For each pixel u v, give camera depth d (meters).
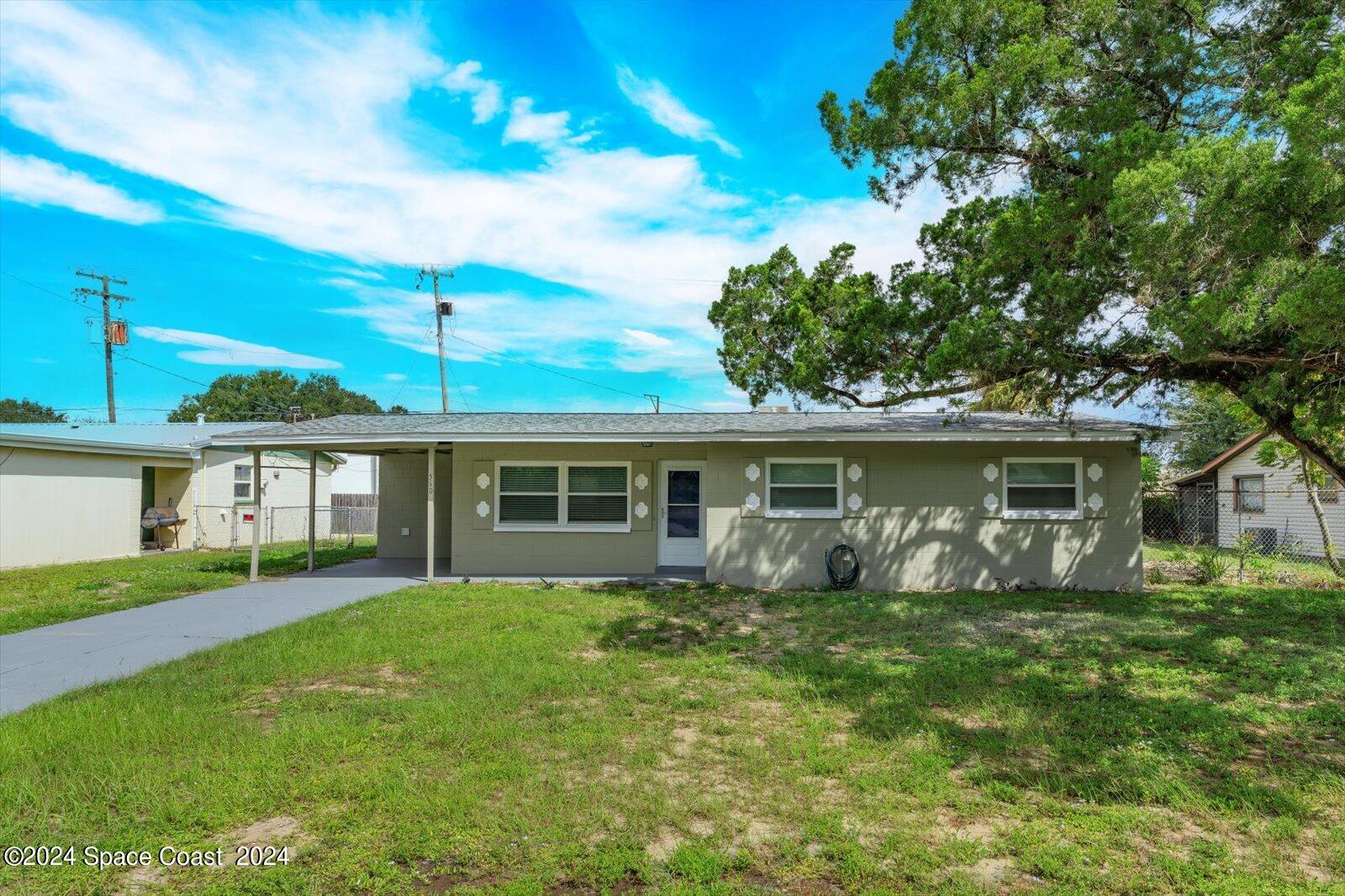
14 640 8.30
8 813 3.74
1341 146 5.04
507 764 4.41
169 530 21.05
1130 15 7.49
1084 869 3.27
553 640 8.01
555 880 3.23
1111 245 7.30
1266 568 14.54
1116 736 5.02
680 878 3.21
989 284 8.90
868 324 10.34
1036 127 7.99
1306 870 3.30
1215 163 5.62
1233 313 5.62
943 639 8.27
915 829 3.65
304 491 26.02
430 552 12.99
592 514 14.02
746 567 12.85
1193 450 26.39
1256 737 5.05
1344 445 10.61
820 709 5.60
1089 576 12.42
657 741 4.88
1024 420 13.22
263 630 8.74
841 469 12.81
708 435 12.37
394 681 6.43
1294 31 7.14
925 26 8.05
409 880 3.20
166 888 3.15
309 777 4.21
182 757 4.52
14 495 15.84
